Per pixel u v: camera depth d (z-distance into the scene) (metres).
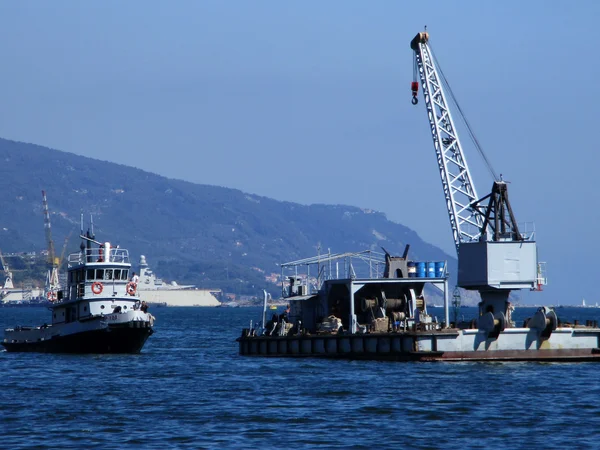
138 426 150.88
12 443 138.25
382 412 162.75
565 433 144.00
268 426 150.50
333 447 135.00
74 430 147.75
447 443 137.25
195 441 139.12
